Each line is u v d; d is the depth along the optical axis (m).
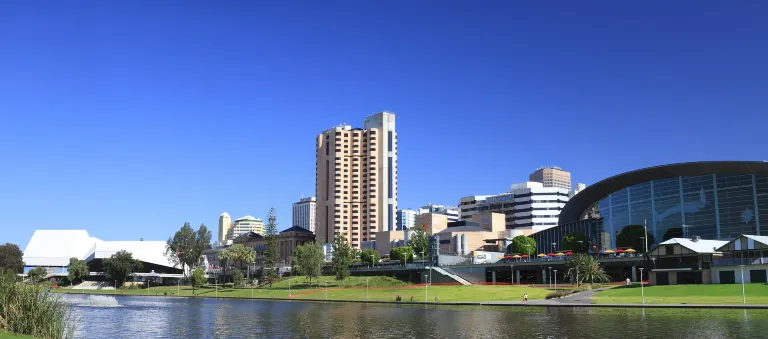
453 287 163.62
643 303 102.81
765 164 164.50
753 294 106.12
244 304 143.25
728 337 62.69
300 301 154.38
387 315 100.12
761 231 164.25
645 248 182.88
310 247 198.00
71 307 110.44
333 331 77.94
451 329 77.06
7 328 48.25
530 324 79.50
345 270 199.88
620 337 64.94
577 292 132.75
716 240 158.88
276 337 73.00
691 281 133.50
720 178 174.62
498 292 142.88
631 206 195.38
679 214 181.38
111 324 90.69
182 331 80.75
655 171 187.00
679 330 68.62
